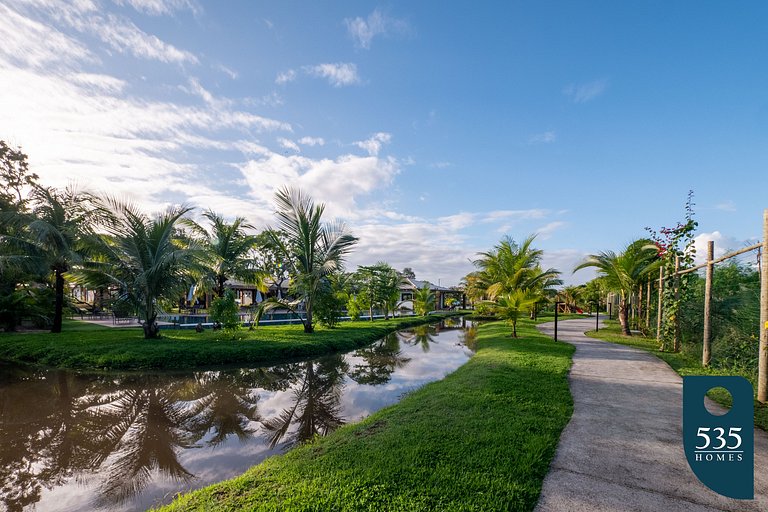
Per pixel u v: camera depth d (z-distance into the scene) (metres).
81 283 13.42
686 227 10.20
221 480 3.88
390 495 2.76
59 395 7.17
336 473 3.15
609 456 3.52
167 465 4.25
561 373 7.15
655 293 14.68
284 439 5.04
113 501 3.47
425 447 3.60
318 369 9.91
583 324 22.12
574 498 2.77
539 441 3.74
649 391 5.96
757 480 3.06
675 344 10.25
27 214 14.20
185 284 13.40
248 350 10.55
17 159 20.86
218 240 17.86
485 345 12.76
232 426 5.60
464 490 2.83
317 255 15.58
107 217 11.95
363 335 15.98
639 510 2.63
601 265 15.69
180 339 12.20
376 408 6.42
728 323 8.18
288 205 15.09
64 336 12.66
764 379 5.21
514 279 21.03
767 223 5.34
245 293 33.53
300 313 24.03
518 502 2.67
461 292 52.03
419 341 16.47
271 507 2.64
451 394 5.68
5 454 4.57
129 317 20.33
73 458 4.46
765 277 5.30
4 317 14.73
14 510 3.31
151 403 6.77
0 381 8.14
